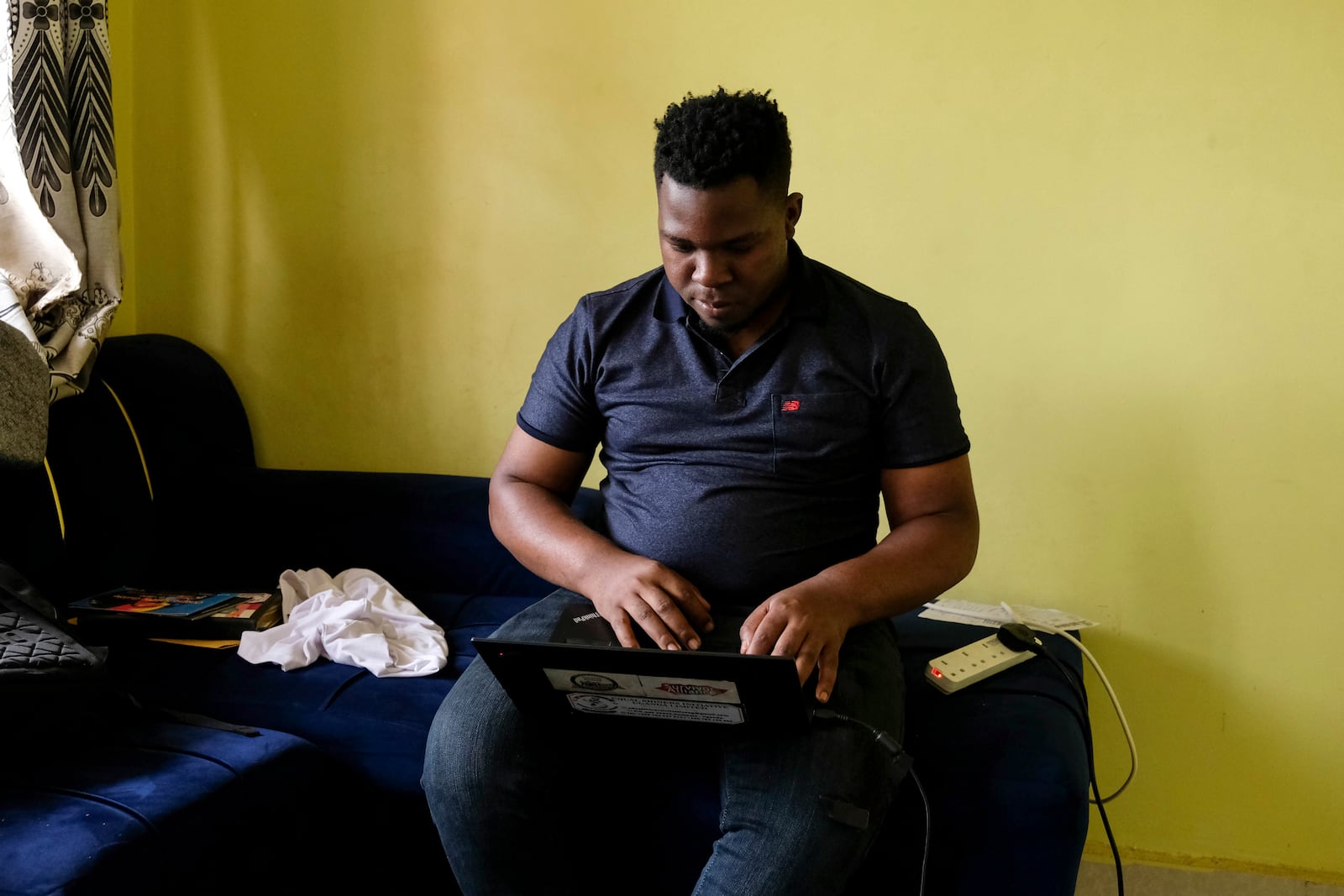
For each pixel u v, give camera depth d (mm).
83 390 1731
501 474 1475
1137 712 1784
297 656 1530
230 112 2020
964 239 1755
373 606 1678
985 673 1456
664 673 1084
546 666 1116
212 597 1706
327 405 2074
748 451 1334
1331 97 1586
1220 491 1703
